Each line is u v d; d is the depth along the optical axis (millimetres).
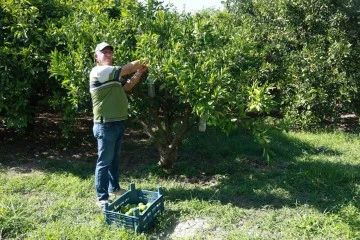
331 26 7992
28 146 6332
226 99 4184
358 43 7777
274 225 3830
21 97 5684
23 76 5758
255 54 5609
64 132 5879
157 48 4680
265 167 5539
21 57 5766
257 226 3828
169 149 5172
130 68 4156
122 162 5699
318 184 4773
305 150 6316
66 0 6688
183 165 5461
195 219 3990
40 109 7195
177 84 4340
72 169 5320
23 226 3812
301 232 3701
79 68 4672
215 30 5207
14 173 5227
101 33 4969
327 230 3693
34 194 4582
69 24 5367
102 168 4156
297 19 8219
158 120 5117
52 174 5152
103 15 5426
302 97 7633
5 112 5887
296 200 4316
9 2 5629
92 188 4703
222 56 4832
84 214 4055
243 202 4391
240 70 4918
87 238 3574
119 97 4090
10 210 4008
